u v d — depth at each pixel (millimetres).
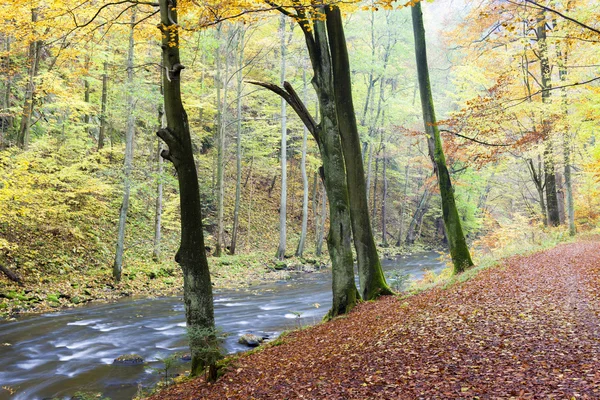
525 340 6289
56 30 10219
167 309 15656
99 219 22922
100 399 8062
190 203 7703
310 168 33875
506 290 9633
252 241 31141
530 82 19172
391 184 47594
